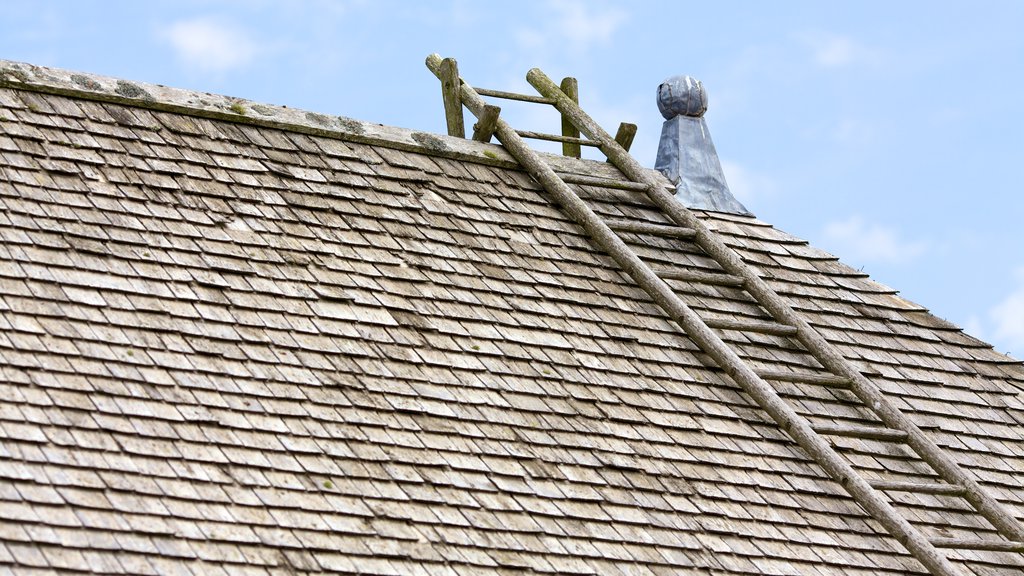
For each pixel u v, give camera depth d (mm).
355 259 19109
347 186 20453
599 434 18062
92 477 14477
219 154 19906
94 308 16453
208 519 14648
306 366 17062
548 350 19094
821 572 17562
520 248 20859
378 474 16062
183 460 15141
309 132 21188
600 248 21703
